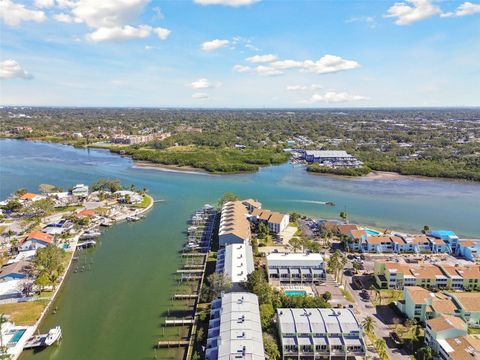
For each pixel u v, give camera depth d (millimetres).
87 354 99938
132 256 159625
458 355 88438
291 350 94812
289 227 191375
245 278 125750
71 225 191750
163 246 170125
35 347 102062
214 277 122375
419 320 109625
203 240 174625
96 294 129625
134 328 110750
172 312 118438
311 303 112062
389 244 162750
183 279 138750
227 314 100562
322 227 183125
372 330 103688
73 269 148125
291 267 137750
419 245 162125
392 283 130000
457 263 150250
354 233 164250
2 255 159375
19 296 126062
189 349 99562
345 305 119500
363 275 140250
